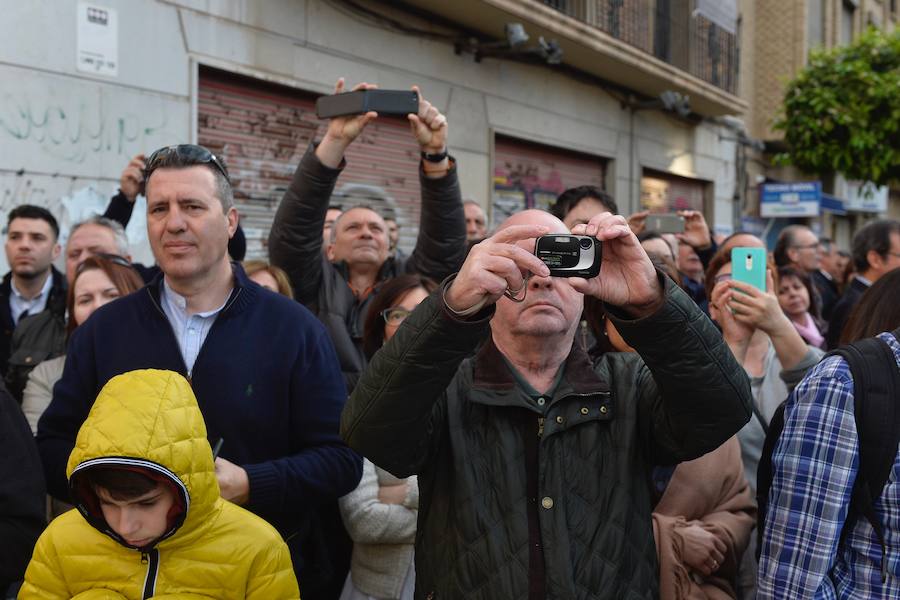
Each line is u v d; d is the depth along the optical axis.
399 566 2.50
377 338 2.97
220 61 5.76
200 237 2.10
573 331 1.75
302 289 3.19
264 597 1.75
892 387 1.59
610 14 9.60
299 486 2.06
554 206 3.17
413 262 3.54
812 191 13.96
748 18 14.96
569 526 1.63
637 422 1.73
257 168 6.24
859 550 1.60
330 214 4.80
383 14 7.12
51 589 1.72
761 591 1.69
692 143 12.70
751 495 2.39
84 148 4.93
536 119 9.17
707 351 1.48
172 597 1.65
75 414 2.16
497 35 8.30
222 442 2.01
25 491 1.93
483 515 1.64
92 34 4.94
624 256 1.47
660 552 2.09
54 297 3.87
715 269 3.64
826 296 6.11
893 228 4.20
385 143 7.40
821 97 12.55
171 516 1.65
